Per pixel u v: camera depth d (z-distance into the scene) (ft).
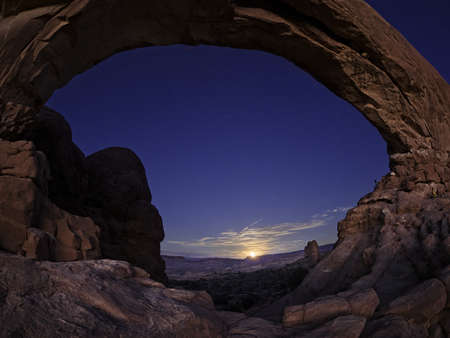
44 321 10.35
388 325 16.20
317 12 29.86
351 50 32.83
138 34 28.55
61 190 39.65
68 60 25.16
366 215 32.91
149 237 47.70
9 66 20.83
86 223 22.86
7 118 21.34
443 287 18.40
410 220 27.99
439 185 33.01
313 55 34.04
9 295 10.78
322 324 17.40
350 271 28.32
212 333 15.44
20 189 17.74
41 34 21.59
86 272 14.80
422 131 36.14
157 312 14.30
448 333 17.69
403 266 23.82
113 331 11.45
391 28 32.94
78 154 44.86
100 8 23.26
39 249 17.21
